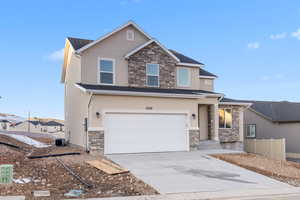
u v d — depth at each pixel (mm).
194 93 18141
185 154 16078
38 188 9070
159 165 12977
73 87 20031
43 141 27953
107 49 17969
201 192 9086
